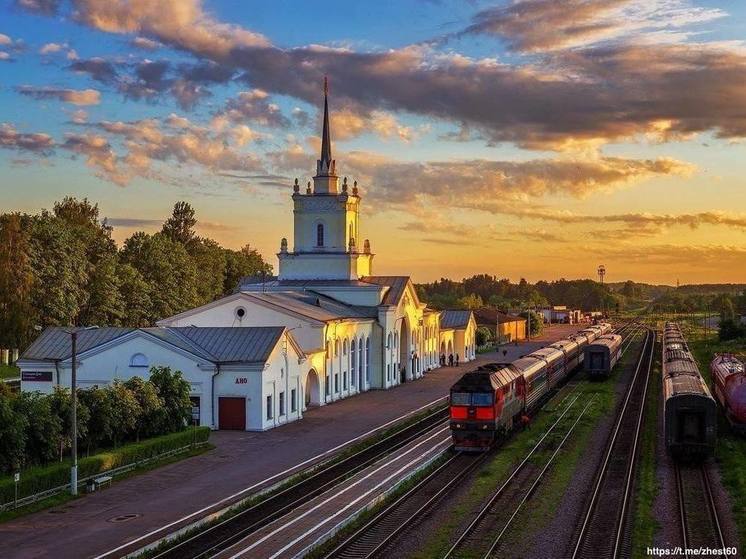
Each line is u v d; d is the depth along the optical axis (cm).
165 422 5184
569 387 8588
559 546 3031
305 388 7231
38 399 4303
